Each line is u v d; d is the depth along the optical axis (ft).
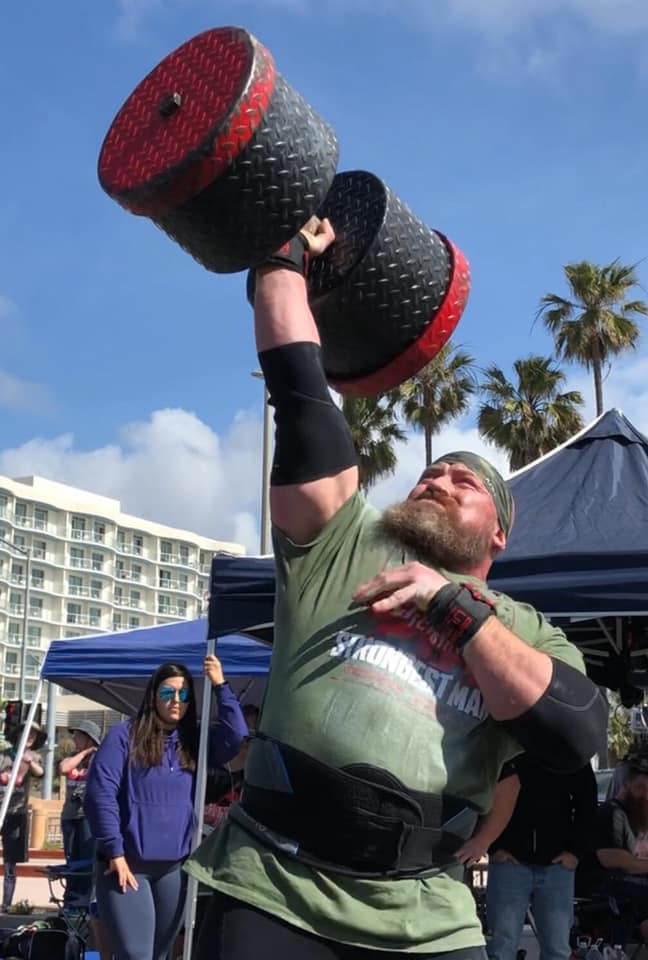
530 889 18.11
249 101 6.37
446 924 6.44
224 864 6.64
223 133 6.34
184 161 6.37
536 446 96.02
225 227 6.63
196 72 6.68
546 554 17.35
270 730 6.73
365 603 6.70
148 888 16.70
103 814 16.47
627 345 96.99
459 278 7.97
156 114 6.71
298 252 7.25
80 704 138.41
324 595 6.97
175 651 30.86
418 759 6.48
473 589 6.63
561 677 6.54
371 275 7.59
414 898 6.40
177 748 17.29
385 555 7.10
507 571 17.53
